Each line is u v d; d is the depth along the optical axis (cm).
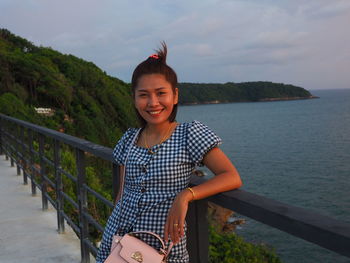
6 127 802
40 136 472
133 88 153
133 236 140
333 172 4441
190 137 140
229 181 131
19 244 383
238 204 125
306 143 7150
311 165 4934
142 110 149
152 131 152
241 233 2144
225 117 15725
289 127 10562
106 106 6962
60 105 5900
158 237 135
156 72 146
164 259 134
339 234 89
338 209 2981
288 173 4488
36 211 488
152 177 142
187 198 129
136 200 145
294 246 2003
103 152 237
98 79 7450
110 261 135
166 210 140
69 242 385
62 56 7856
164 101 146
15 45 7975
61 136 348
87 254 325
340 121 11781
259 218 116
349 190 3566
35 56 6894
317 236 95
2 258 352
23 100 5369
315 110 18062
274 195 3534
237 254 702
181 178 141
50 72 6300
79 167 314
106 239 155
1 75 5325
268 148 6694
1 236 404
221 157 137
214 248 691
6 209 498
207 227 156
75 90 6556
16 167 762
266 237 2094
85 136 5691
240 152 6331
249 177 4353
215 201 139
